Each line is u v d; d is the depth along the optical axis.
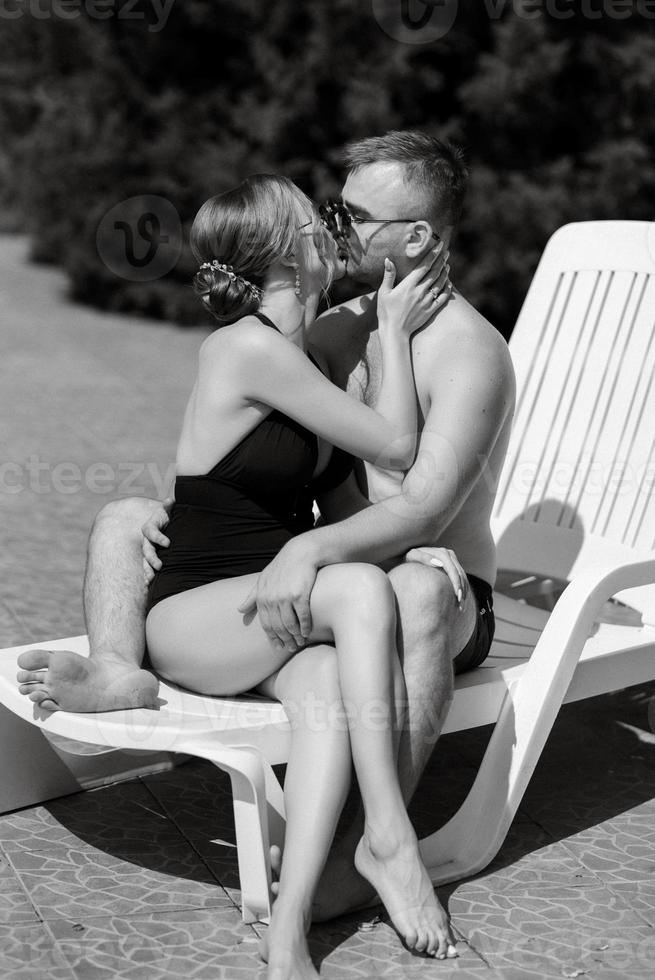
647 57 8.29
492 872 2.30
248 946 2.00
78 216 10.52
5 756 2.46
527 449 3.19
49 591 3.75
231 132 10.00
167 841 2.38
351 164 2.44
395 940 2.04
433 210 2.38
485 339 2.34
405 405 2.28
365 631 1.97
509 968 1.97
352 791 2.54
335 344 2.57
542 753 2.87
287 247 2.23
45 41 10.42
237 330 2.22
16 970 1.91
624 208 8.38
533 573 3.06
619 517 2.97
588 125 8.74
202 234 2.27
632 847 2.41
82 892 2.17
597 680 2.48
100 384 7.31
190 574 2.24
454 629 2.18
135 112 10.05
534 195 8.23
